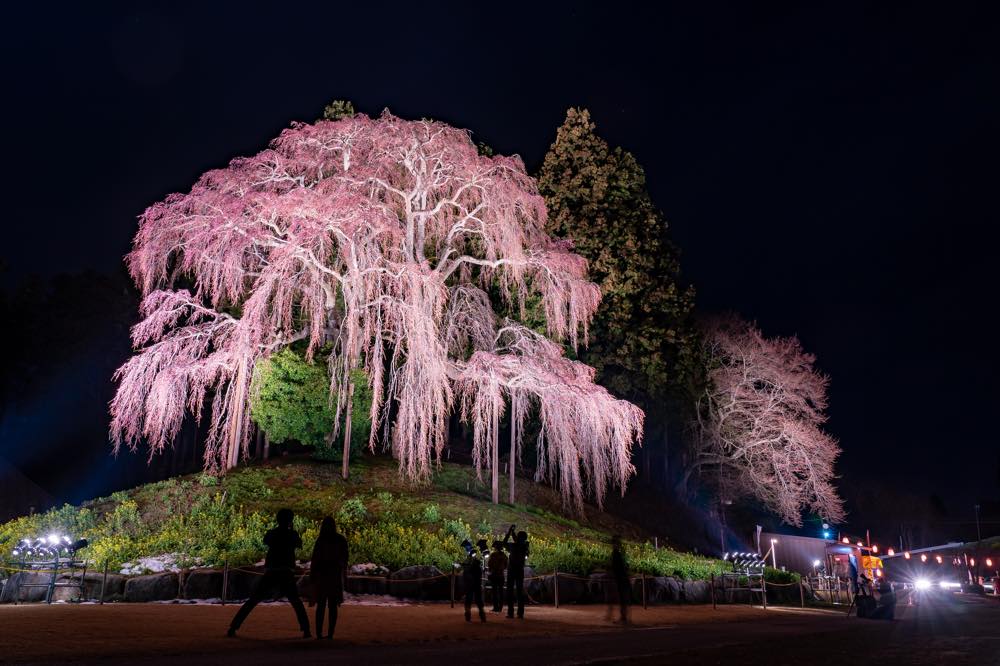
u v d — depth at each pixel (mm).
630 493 42812
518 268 29062
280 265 23859
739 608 24547
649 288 40188
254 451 35875
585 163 40438
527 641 11508
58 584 17969
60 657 8203
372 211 24203
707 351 46750
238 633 11141
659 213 42125
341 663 7816
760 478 43719
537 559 22500
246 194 24906
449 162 27828
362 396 30312
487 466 33969
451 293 31094
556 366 28078
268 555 10820
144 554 19859
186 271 26844
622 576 16703
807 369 46250
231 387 26859
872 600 21156
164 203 25453
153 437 25000
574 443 28156
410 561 20344
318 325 26984
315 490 27266
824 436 44625
